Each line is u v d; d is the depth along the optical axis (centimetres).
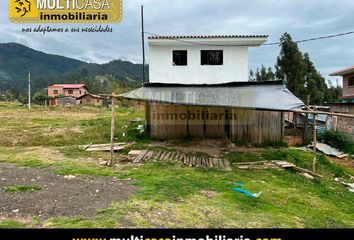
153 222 697
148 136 1898
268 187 1083
